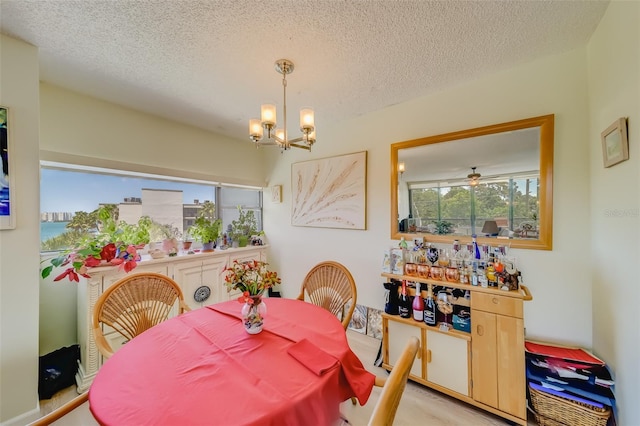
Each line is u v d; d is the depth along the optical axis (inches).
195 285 100.0
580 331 62.6
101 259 67.9
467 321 64.6
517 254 69.9
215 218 125.9
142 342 44.3
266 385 33.0
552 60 65.7
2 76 55.6
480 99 76.2
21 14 49.5
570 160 63.6
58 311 79.5
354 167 103.8
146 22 52.3
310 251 121.1
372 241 99.9
